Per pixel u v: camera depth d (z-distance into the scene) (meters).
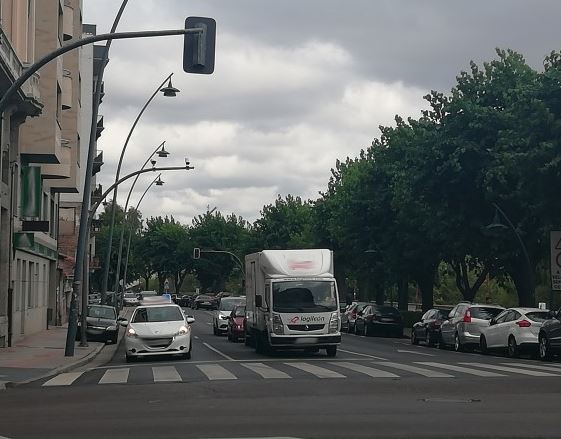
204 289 128.25
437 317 35.44
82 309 32.47
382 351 30.95
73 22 42.47
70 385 17.69
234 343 36.28
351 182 60.34
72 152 43.47
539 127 31.25
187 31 17.42
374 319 46.28
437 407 13.01
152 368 22.31
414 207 43.66
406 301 58.19
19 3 30.48
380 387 16.27
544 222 31.81
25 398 15.19
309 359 25.59
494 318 29.25
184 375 19.61
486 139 38.25
